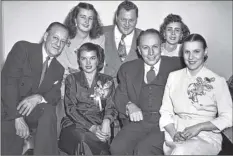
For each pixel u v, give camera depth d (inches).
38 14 106.7
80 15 87.3
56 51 77.3
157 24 110.7
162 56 79.3
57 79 78.9
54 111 73.9
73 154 69.9
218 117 63.4
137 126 72.3
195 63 66.0
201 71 68.0
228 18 109.8
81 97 76.3
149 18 110.7
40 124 70.0
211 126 62.2
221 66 108.4
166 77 74.5
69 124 74.1
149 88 73.9
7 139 68.9
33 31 106.4
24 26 106.0
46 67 77.7
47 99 76.4
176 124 68.0
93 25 90.7
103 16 109.5
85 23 87.3
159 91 73.5
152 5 110.3
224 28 110.0
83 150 69.1
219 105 64.6
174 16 91.8
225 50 109.3
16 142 69.9
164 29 91.6
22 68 74.2
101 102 77.0
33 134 74.0
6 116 69.6
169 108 69.9
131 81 75.5
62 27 78.0
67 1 107.6
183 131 62.7
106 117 74.2
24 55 74.2
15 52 74.3
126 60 89.7
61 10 107.3
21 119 70.1
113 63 90.2
